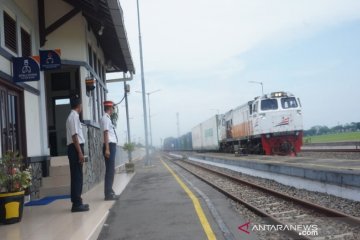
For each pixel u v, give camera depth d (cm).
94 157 1558
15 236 722
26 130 1159
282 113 2788
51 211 973
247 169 2141
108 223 862
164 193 1298
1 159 863
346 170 1236
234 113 3616
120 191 1362
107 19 1482
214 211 964
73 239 681
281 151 2808
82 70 1570
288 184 1560
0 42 1005
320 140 5109
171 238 725
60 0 1465
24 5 1237
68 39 1544
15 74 1065
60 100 1722
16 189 853
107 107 1165
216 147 4641
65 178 1274
